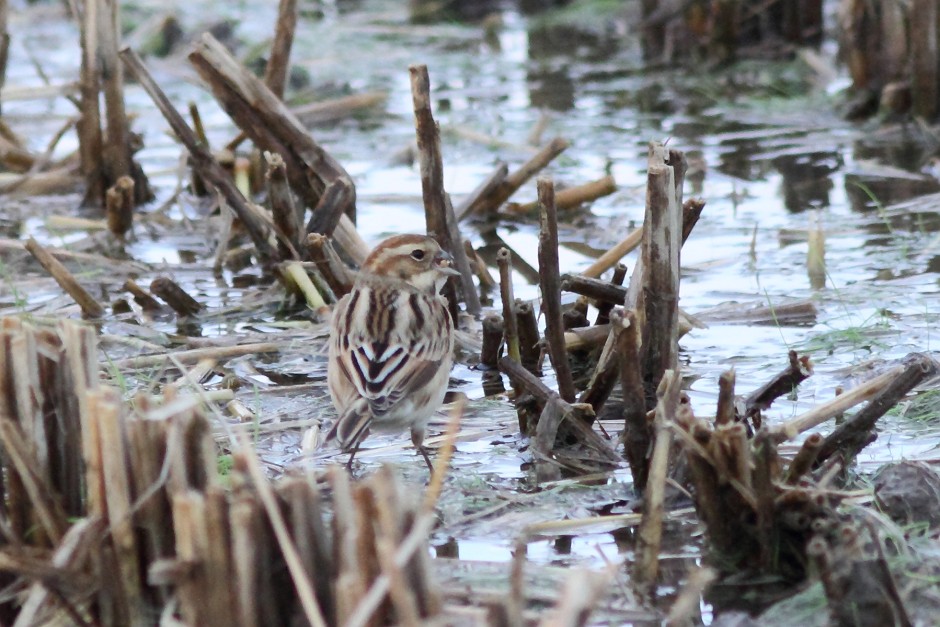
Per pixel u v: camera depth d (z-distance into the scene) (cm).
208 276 1504
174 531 731
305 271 1380
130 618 731
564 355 1024
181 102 2330
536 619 704
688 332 1264
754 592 785
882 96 2036
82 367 776
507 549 845
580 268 1452
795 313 1300
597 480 951
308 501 679
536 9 3017
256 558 672
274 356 1236
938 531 830
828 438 909
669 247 991
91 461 721
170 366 1193
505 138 2044
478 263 1436
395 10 3053
